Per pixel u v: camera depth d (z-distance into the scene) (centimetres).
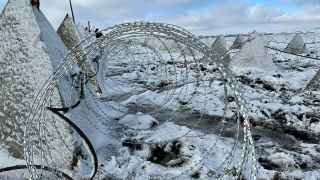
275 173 613
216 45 2362
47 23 671
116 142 759
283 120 955
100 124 831
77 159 602
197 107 1061
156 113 1034
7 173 580
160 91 1268
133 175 603
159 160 668
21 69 619
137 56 1939
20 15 635
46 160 549
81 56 538
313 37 6047
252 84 1466
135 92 1358
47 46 626
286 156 693
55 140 595
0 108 627
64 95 616
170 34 486
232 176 555
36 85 609
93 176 534
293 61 2455
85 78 789
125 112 1012
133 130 837
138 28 491
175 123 940
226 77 471
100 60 1172
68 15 1318
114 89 1362
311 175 616
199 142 720
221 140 771
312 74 1764
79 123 660
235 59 1938
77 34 1306
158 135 780
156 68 1723
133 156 674
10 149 618
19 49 626
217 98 1137
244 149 452
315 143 826
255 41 1933
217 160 646
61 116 534
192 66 1379
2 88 627
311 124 923
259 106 1043
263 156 714
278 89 1392
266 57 1923
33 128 585
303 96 1224
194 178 586
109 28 498
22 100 614
